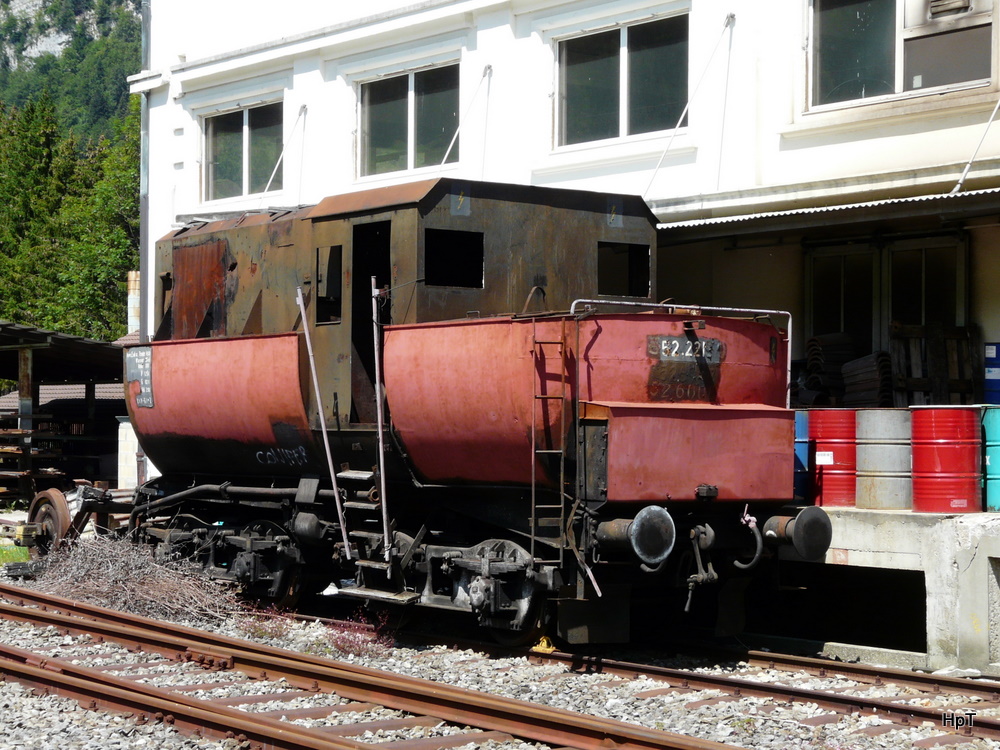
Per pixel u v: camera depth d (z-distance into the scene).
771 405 9.88
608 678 8.57
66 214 60.03
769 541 9.43
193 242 12.55
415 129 16.75
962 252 11.74
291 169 18.23
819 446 10.48
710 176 13.27
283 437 11.05
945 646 9.16
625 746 6.29
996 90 11.00
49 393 33.12
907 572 10.97
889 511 9.78
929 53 11.70
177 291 12.74
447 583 10.05
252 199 18.95
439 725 7.07
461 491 9.96
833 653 9.88
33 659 8.57
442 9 15.88
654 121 14.01
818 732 6.91
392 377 9.84
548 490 9.18
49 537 14.78
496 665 9.07
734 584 10.02
